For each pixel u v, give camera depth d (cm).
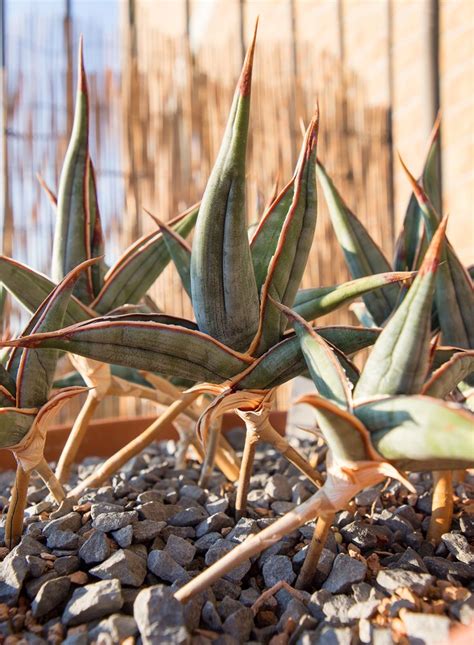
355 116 117
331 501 30
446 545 38
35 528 39
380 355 29
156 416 66
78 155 42
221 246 33
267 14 148
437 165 46
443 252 39
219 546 37
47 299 35
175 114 94
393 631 31
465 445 26
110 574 34
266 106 104
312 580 35
